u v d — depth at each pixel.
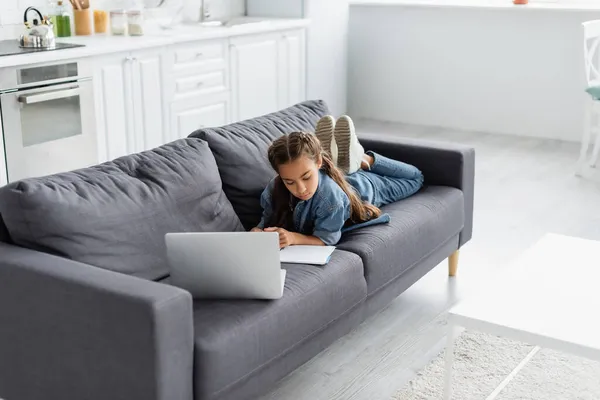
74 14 4.55
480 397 2.53
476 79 6.16
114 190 2.38
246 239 2.17
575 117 5.85
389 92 6.55
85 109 4.12
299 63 5.78
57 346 2.06
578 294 2.34
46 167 3.98
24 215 2.19
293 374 2.67
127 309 1.89
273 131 3.07
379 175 3.20
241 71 5.19
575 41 5.72
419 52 6.34
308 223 2.74
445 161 3.30
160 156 2.60
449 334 2.24
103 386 2.00
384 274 2.74
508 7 5.84
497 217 4.23
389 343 2.90
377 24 6.44
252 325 2.12
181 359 1.94
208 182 2.63
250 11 5.97
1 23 4.27
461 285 3.38
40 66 3.85
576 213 4.30
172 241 2.20
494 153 5.55
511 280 2.45
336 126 3.06
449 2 6.20
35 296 2.06
